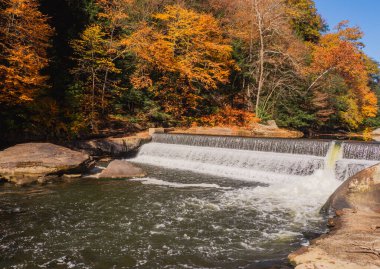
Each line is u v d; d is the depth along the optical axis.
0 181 13.36
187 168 18.08
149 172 16.50
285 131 30.75
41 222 8.45
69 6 26.23
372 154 13.79
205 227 8.15
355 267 4.73
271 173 15.03
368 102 44.31
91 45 24.83
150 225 8.27
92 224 8.30
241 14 35.03
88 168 15.51
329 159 14.65
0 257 6.34
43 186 12.75
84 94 24.02
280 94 34.00
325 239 6.14
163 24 32.53
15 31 19.00
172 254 6.53
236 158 16.80
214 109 32.19
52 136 20.98
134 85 27.44
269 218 8.91
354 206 8.47
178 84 30.31
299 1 45.34
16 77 17.42
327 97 35.00
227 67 32.62
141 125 27.19
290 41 35.00
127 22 30.52
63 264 6.07
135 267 5.98
